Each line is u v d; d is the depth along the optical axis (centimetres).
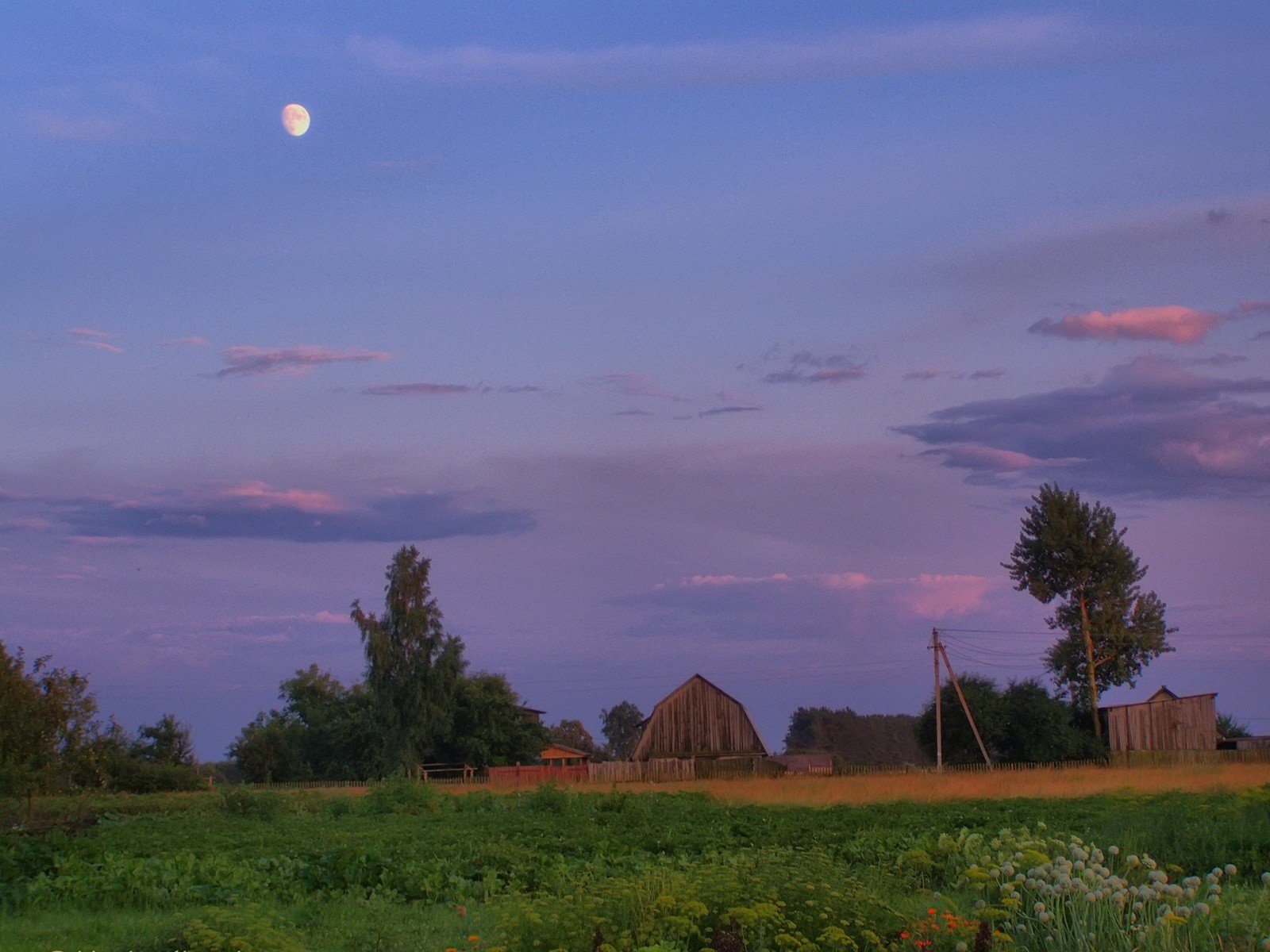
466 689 7900
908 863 1761
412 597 7762
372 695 7738
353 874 1844
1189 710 7338
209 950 1171
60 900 1748
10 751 3209
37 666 3356
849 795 4088
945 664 6712
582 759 8794
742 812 3419
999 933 1034
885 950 1068
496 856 1997
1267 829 1772
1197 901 1096
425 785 4334
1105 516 7875
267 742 8919
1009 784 4378
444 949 1284
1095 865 1177
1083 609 7794
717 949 986
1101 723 7531
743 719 7444
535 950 1064
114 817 3744
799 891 1138
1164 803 2489
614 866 2017
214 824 3381
